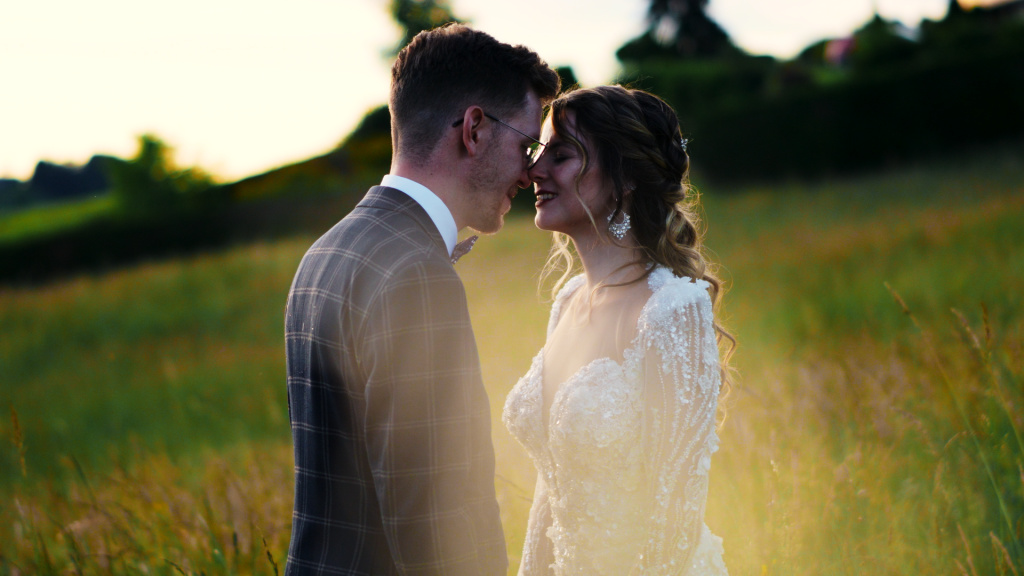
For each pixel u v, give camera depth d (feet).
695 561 5.85
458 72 5.26
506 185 5.57
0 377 30.66
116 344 34.12
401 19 94.32
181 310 39.34
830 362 12.67
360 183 78.33
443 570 4.63
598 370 5.90
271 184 86.74
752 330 18.43
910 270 22.56
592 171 6.16
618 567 5.85
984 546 7.64
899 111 65.92
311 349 5.08
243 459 13.61
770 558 7.39
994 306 15.65
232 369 24.81
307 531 5.04
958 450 8.92
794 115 69.82
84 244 69.92
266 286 42.29
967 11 104.63
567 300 7.31
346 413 4.93
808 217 42.24
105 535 9.01
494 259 35.27
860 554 7.36
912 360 11.83
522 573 6.87
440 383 4.71
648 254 6.18
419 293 4.74
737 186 71.05
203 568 8.51
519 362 15.81
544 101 5.82
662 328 5.62
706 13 140.15
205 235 71.05
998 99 62.23
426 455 4.64
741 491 8.45
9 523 10.80
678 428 5.55
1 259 68.80
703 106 81.71
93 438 19.08
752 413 10.22
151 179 85.76
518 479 9.57
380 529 4.91
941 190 43.93
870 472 8.61
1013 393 9.68
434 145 5.29
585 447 5.78
